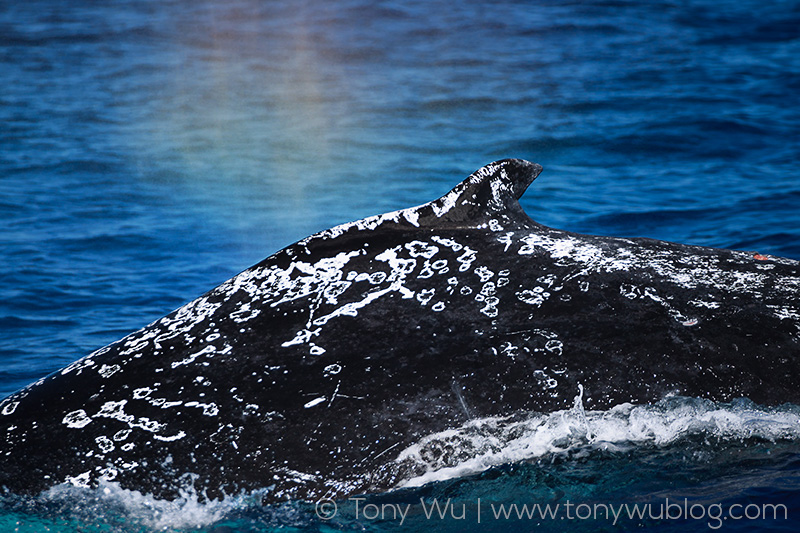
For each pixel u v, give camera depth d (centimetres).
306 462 1495
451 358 1571
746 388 1553
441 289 1659
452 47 9375
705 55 8544
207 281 3444
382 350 1583
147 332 1680
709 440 1562
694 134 5638
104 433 1528
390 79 7988
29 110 6875
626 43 9269
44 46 9581
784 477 1520
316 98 7350
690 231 3747
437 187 4825
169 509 1481
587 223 3941
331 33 10400
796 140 5416
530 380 1559
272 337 1614
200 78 8288
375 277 1689
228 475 1488
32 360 2680
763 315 1614
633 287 1656
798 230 3628
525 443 1539
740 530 1412
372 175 5081
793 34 9462
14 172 5172
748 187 4406
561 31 10012
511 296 1647
